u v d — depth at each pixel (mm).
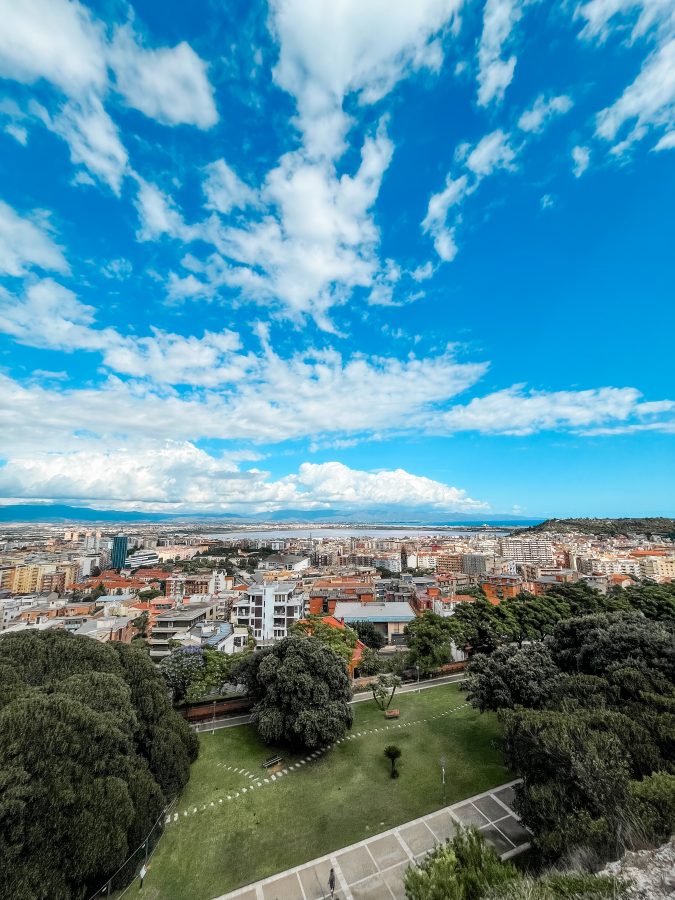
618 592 102688
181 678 48094
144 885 25266
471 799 31781
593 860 16969
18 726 23266
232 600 107438
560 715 26734
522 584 125125
